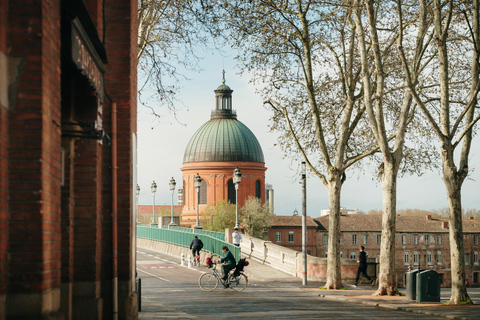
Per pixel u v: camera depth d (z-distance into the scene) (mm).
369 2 25125
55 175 7840
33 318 7113
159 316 16469
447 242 136375
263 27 28234
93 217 11297
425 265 134625
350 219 134750
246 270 39375
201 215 114812
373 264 34812
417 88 29266
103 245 12656
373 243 132500
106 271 12641
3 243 7008
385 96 31594
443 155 22766
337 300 24562
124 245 12906
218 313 18297
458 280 22250
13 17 7145
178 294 25906
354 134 33531
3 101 7008
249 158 118562
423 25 25422
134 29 13867
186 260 50812
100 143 11070
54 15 7762
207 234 54781
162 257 53906
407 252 133875
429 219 138500
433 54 28656
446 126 23047
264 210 114875
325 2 28688
